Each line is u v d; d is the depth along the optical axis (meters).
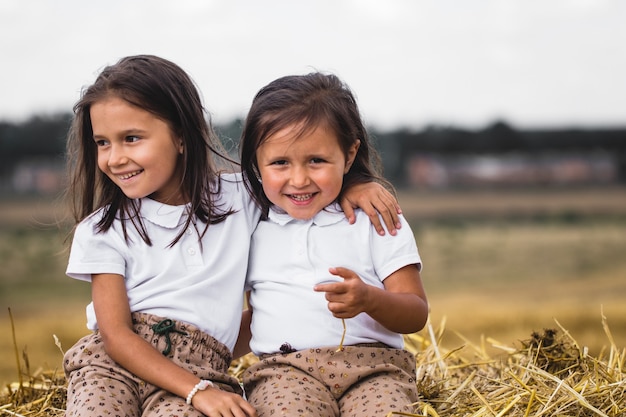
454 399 3.29
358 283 2.81
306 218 3.15
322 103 3.07
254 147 3.13
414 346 4.52
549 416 2.95
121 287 3.06
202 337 3.03
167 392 2.86
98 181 3.20
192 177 3.18
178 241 3.13
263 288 3.19
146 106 3.03
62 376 3.71
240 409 2.74
